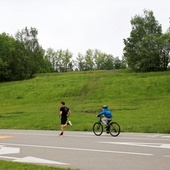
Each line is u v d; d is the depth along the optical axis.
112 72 88.00
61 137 19.44
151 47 86.62
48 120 31.41
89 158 11.89
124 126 24.66
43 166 10.04
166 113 31.61
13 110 45.12
